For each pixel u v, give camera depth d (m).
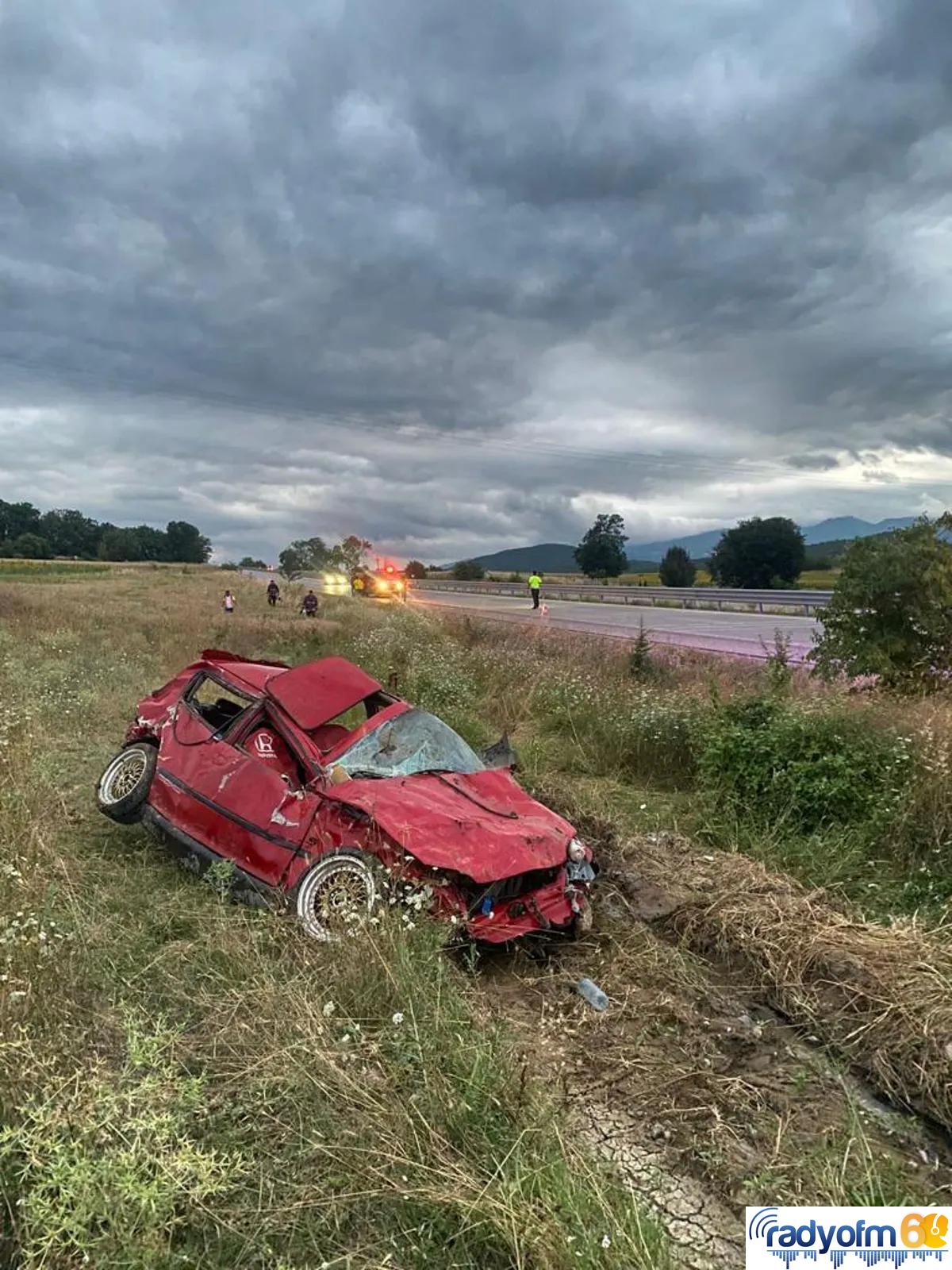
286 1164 2.90
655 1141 3.39
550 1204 2.70
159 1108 2.96
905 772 6.91
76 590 44.47
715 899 5.46
